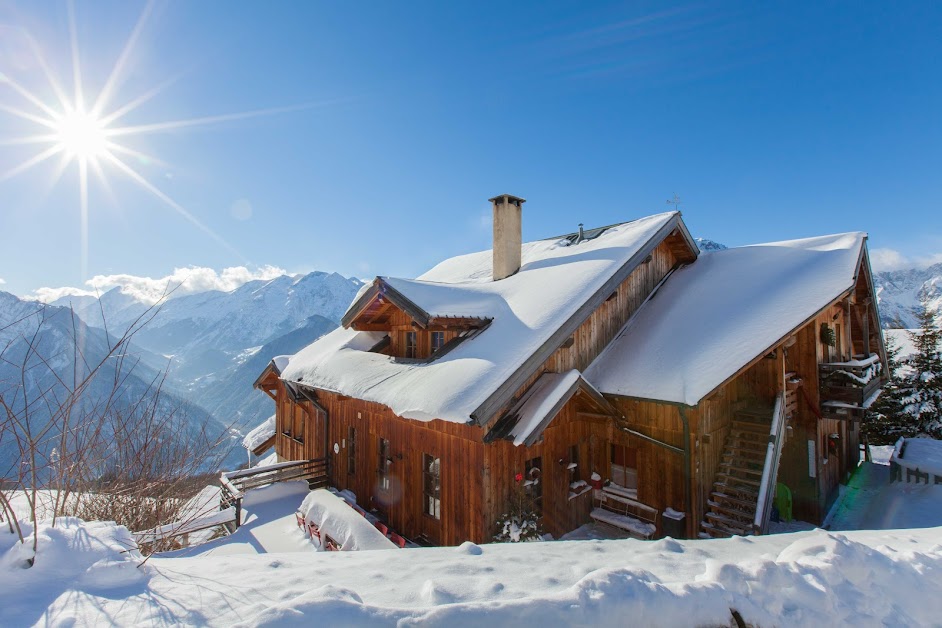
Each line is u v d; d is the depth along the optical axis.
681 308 11.18
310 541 9.33
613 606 2.84
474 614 2.64
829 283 9.62
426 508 9.57
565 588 3.43
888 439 19.55
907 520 10.25
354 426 12.21
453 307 10.20
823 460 11.14
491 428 8.04
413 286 10.66
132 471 5.58
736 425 10.31
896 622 3.40
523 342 8.79
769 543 4.95
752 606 3.16
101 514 5.38
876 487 12.77
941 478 11.78
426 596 3.16
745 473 9.58
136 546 4.04
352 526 8.31
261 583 3.45
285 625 2.36
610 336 10.95
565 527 9.52
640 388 9.21
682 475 8.92
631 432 9.55
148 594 3.14
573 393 8.53
